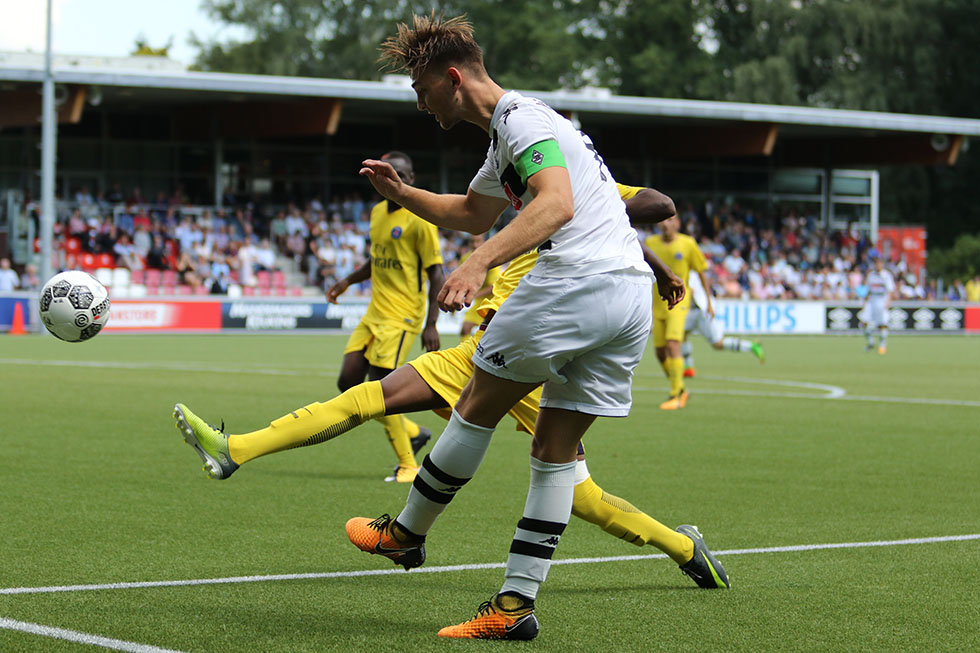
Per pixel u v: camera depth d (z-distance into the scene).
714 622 4.67
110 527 6.46
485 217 4.90
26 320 29.53
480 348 4.45
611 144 43.09
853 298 42.84
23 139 36.16
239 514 6.94
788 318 37.47
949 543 6.34
